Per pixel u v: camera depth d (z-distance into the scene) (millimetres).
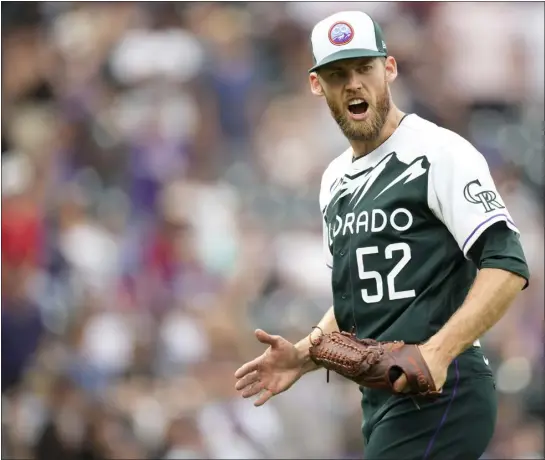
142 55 47281
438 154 14453
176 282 38469
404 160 14742
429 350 13500
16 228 39562
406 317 14422
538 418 32469
